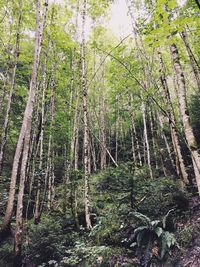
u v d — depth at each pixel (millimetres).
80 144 20547
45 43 13344
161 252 6375
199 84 9977
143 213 8023
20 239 7027
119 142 22000
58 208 11414
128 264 6527
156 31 4348
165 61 15961
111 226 8000
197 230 6668
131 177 8602
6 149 16453
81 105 14766
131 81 13547
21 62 14258
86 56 17250
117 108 20422
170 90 24281
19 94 15164
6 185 12203
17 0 12727
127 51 18984
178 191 8305
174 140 10125
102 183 11086
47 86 14234
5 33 13781
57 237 7797
